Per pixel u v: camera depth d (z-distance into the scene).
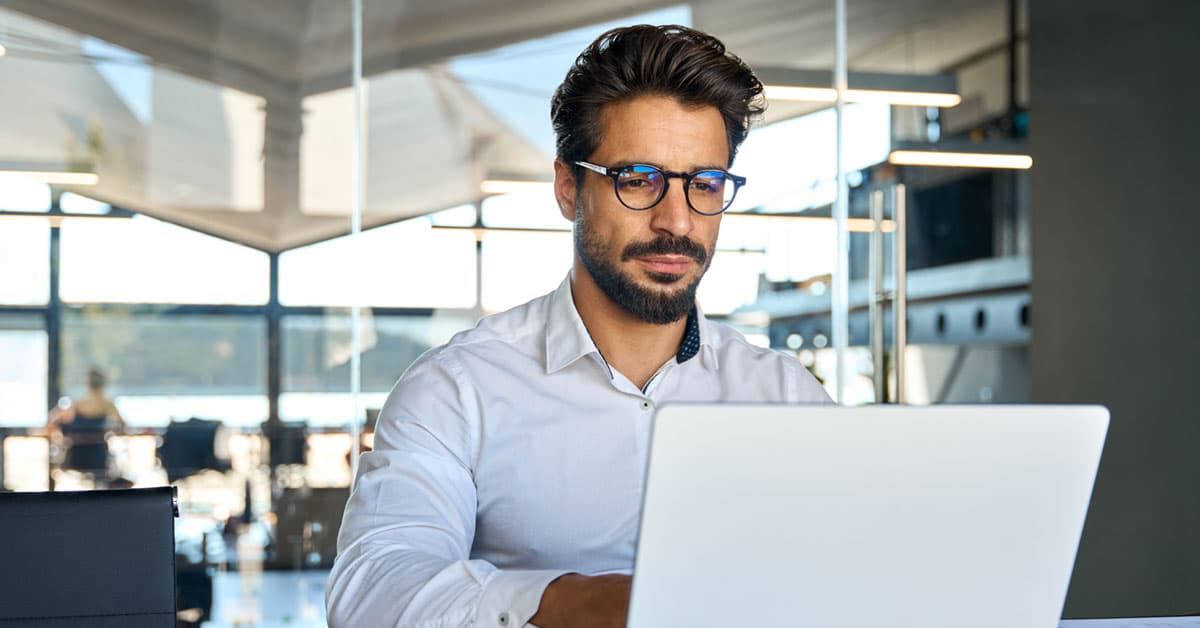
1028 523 0.80
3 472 3.81
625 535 1.44
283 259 3.94
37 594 1.36
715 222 1.30
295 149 3.96
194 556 3.87
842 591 0.78
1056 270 4.07
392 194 3.98
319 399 3.93
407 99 4.02
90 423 3.85
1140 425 4.07
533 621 0.95
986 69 4.14
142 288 3.89
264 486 3.91
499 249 4.02
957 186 4.07
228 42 3.96
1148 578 4.07
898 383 3.95
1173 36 4.09
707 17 4.11
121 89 3.92
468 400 1.43
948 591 0.80
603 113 1.27
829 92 4.09
